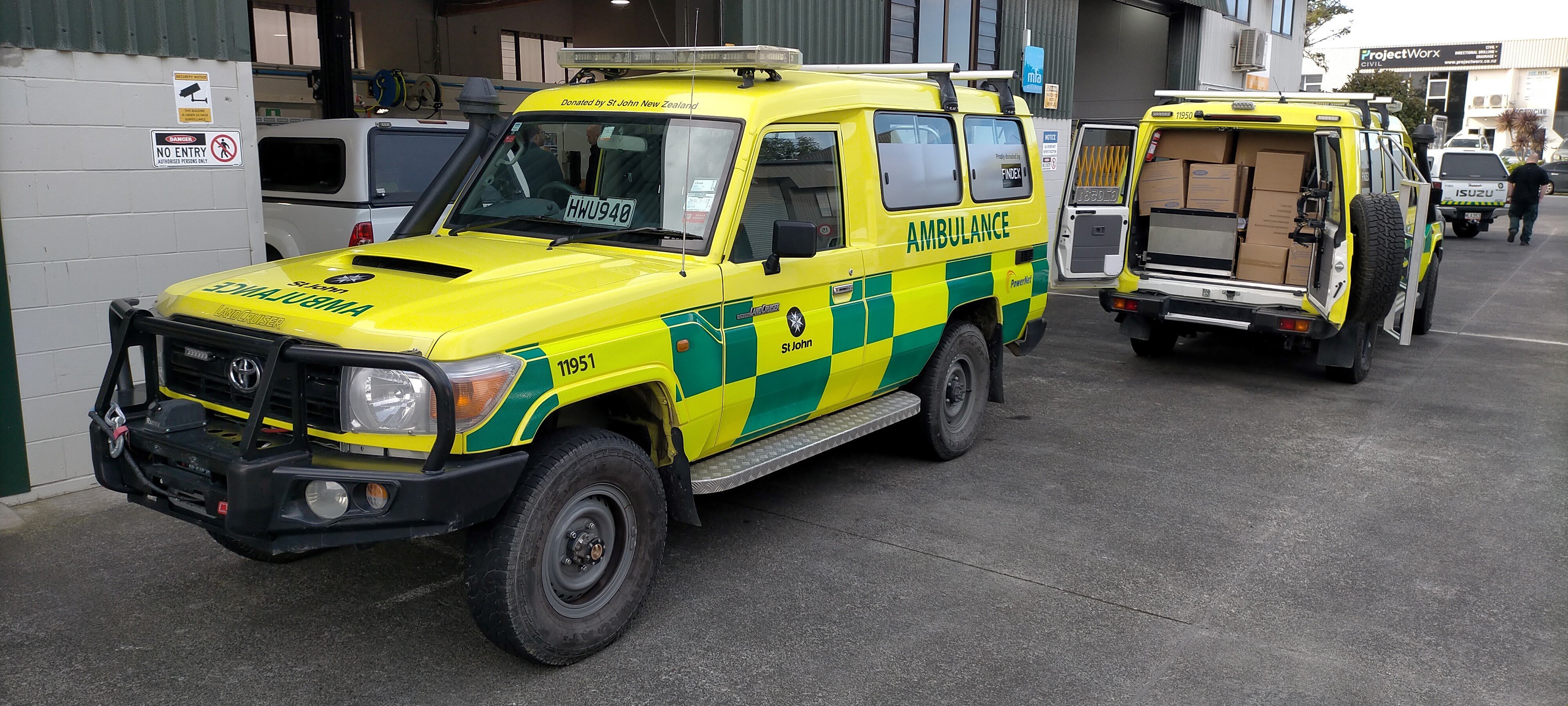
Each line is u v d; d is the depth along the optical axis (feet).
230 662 13.08
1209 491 20.20
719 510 18.84
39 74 17.80
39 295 18.25
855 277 17.53
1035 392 28.25
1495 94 223.10
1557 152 157.48
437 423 11.09
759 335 15.51
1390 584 15.94
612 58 17.17
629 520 13.56
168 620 14.17
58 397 18.70
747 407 15.78
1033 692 12.63
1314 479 21.03
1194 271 30.83
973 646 13.78
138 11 18.83
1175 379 29.96
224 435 12.37
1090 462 21.97
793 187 16.28
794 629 14.19
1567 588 15.92
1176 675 13.10
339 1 38.19
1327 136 27.32
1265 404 27.17
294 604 14.73
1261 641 14.05
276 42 63.72
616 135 16.15
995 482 20.54
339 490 11.56
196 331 12.51
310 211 28.09
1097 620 14.60
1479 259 62.80
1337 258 26.55
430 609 14.64
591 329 12.84
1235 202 30.27
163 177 19.58
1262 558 16.93
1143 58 67.26
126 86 18.88
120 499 18.74
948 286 20.22
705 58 16.06
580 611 13.05
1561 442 23.88
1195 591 15.60
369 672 12.89
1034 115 51.42
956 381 21.79
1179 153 31.07
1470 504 19.63
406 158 28.48
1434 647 13.96
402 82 50.11
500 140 17.33
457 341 11.43
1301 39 84.48
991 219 21.57
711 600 15.07
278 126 29.35
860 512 18.76
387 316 11.95
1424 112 144.25
